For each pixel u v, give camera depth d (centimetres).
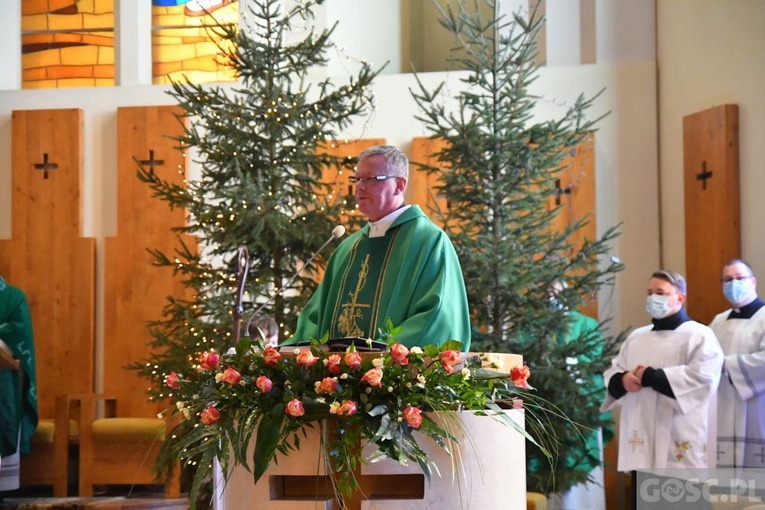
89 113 927
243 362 294
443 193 686
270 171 668
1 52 971
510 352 637
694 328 609
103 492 842
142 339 884
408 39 1006
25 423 794
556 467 651
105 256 898
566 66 873
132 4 955
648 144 862
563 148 680
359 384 282
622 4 875
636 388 598
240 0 916
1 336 786
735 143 774
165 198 686
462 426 285
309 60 704
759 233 755
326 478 289
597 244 669
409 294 352
